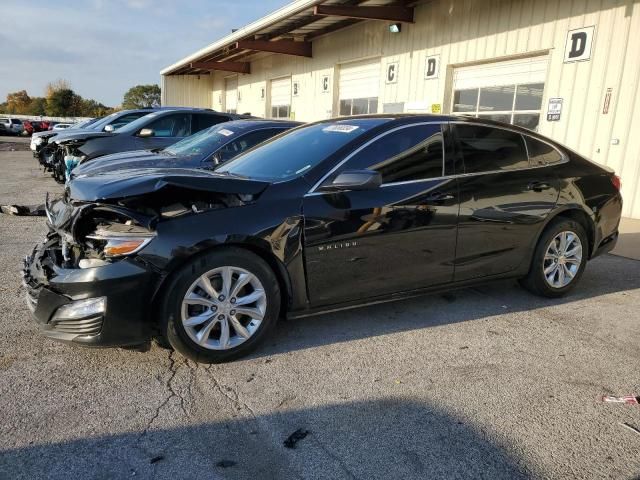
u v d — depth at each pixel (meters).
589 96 8.80
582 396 2.98
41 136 13.19
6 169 14.47
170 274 3.07
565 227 4.55
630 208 8.38
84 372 3.14
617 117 8.42
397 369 3.27
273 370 3.22
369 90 14.89
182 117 9.59
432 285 3.98
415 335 3.79
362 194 3.58
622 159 8.41
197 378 3.11
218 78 27.91
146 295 3.01
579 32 8.85
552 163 4.55
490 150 4.22
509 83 10.45
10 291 4.46
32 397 2.85
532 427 2.67
